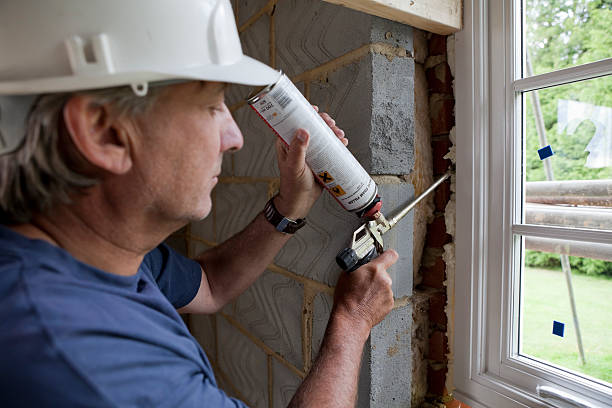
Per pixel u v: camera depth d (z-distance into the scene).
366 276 0.69
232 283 0.86
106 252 0.47
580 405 0.66
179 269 0.78
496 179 0.80
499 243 0.80
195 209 0.49
